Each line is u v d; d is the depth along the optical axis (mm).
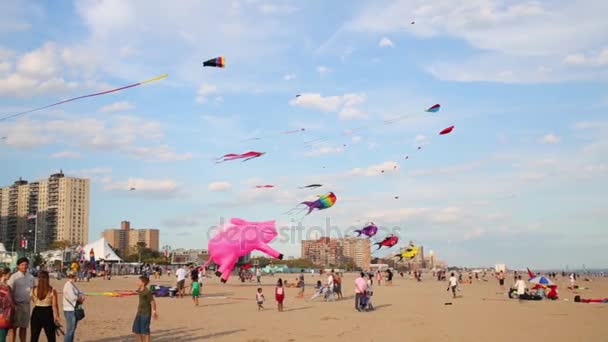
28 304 11336
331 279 32469
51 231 130750
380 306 27797
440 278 75938
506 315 22891
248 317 21734
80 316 12227
